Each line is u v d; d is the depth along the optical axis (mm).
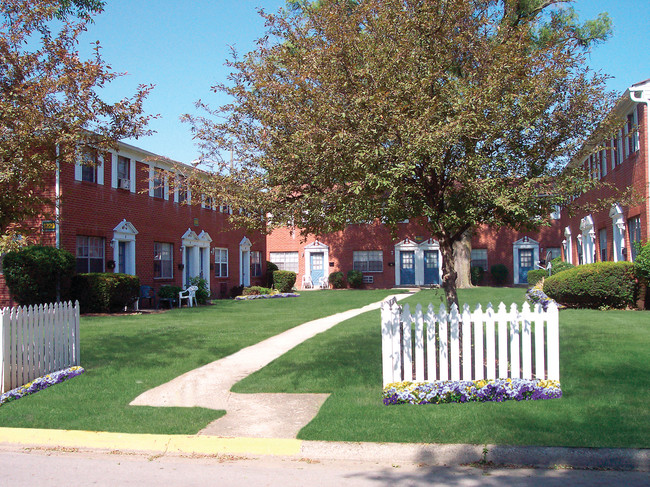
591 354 9406
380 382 8227
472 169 7812
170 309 20547
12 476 5484
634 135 17266
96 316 17391
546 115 8250
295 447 5980
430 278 35969
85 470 5648
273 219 8508
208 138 8883
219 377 8938
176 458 6027
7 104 8984
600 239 22719
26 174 9086
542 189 7809
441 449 5688
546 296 17797
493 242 35562
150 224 22375
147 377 8930
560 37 8953
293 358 10188
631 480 5109
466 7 8430
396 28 8406
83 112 9648
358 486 5113
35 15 10047
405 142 7379
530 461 5523
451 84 8508
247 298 27016
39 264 16234
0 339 7812
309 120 8062
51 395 7953
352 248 36875
